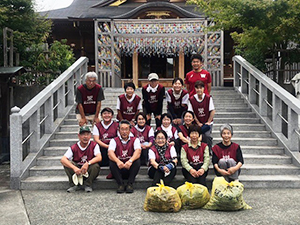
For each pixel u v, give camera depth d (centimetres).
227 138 469
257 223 348
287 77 949
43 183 501
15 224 353
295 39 762
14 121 502
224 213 384
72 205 416
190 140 475
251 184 499
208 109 543
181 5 1509
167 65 1438
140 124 532
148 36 1073
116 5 1552
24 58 959
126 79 1364
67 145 620
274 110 630
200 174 453
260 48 805
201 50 1075
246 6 679
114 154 477
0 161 743
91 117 597
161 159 475
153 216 374
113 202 428
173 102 573
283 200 431
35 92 864
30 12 912
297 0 661
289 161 560
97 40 1026
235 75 912
